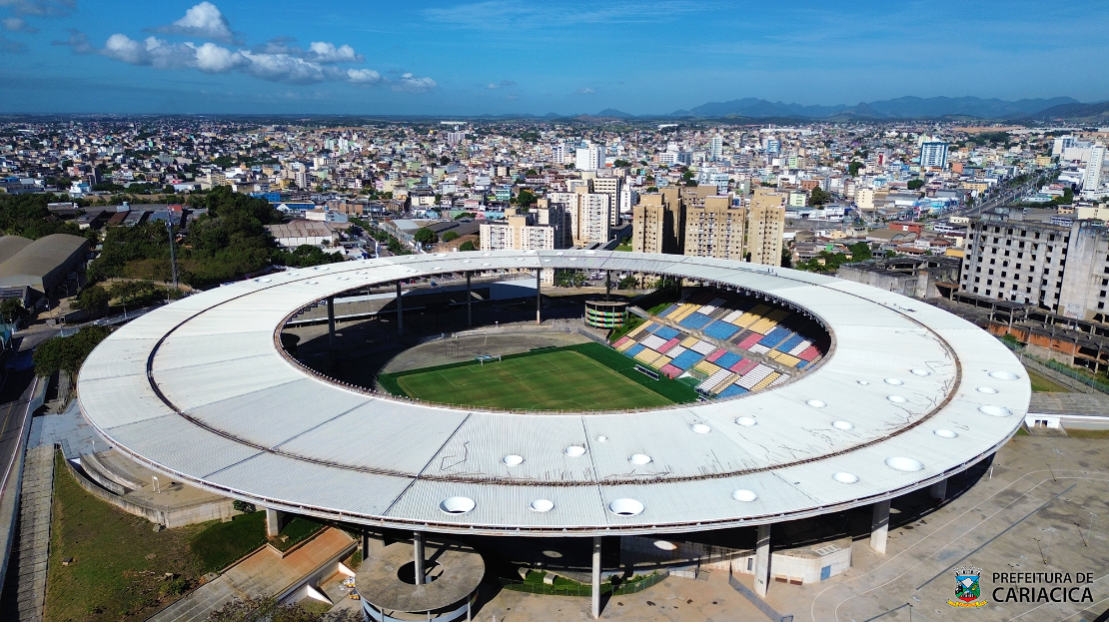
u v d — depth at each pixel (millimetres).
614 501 76938
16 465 127000
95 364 119062
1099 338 176250
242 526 97812
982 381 112250
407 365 180500
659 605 84750
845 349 127062
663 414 99500
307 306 159125
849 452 88312
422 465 84875
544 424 96250
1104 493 112438
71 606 86000
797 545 91438
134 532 101500
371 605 80312
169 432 93688
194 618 82625
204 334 135625
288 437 92375
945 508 107062
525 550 95188
